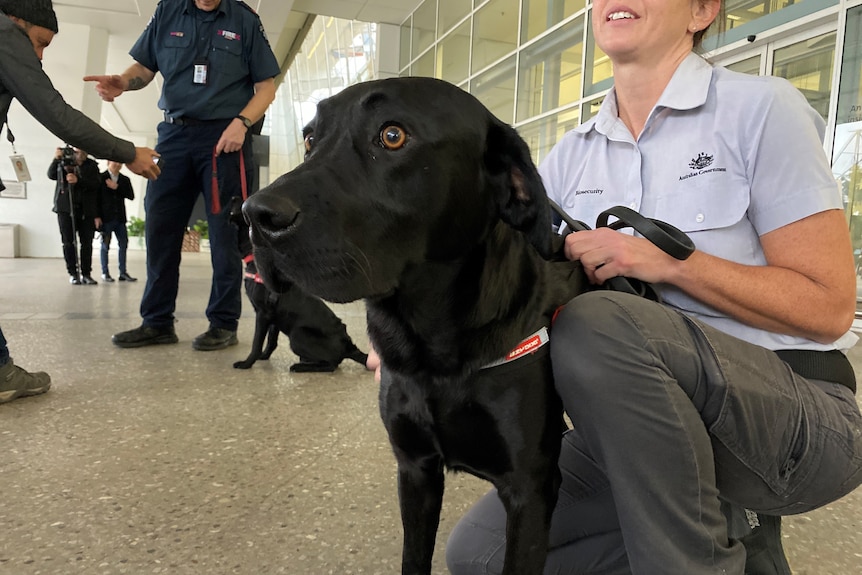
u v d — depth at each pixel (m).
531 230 1.08
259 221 0.90
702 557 0.99
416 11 11.59
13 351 3.44
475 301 1.04
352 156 1.00
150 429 2.23
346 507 1.64
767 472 1.08
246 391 2.80
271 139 23.05
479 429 1.06
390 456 2.02
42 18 2.63
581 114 7.32
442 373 1.06
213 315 3.76
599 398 0.96
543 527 1.07
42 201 14.73
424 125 1.01
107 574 1.30
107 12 9.26
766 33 5.27
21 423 2.25
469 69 10.02
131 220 22.98
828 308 1.12
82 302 5.78
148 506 1.62
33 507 1.60
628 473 0.97
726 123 1.25
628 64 1.37
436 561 1.42
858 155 4.94
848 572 1.38
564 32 7.61
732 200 1.24
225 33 3.47
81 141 2.68
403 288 1.05
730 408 1.00
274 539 1.47
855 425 1.12
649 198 1.35
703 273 1.13
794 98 1.21
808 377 1.17
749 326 1.20
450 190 1.04
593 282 1.26
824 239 1.14
